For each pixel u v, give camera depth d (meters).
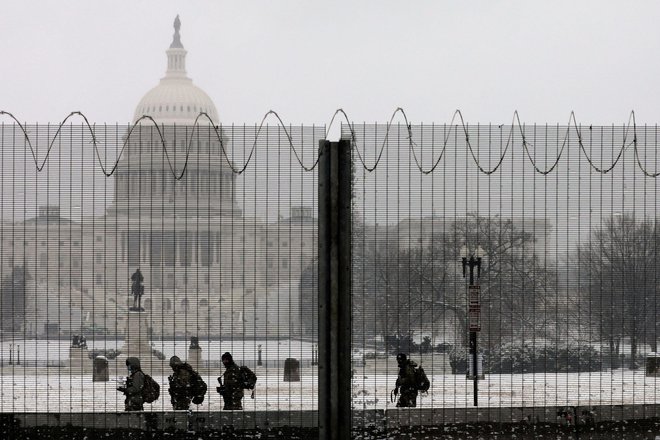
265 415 52.34
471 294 57.34
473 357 56.31
